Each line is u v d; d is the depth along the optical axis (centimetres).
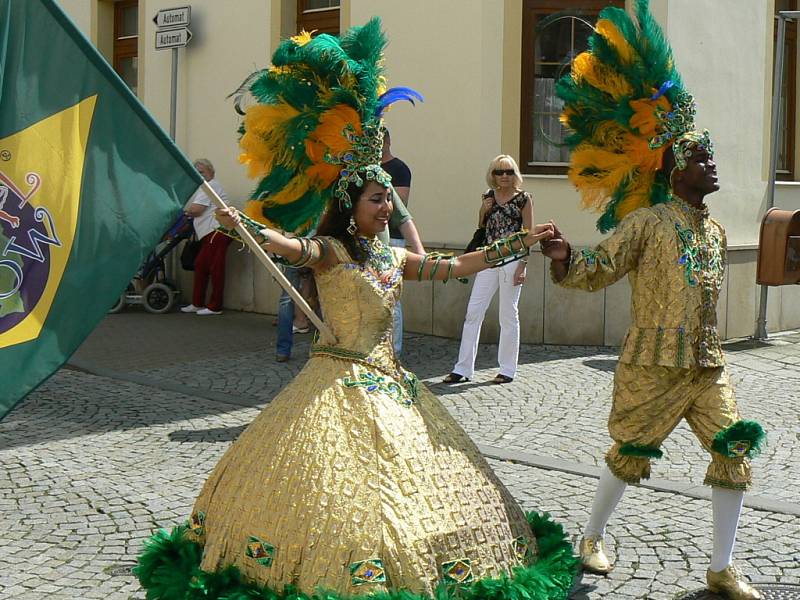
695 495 571
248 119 409
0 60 343
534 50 1059
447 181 1083
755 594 432
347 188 397
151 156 369
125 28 1438
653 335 432
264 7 1228
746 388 873
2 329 346
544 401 811
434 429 384
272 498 361
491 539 368
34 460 647
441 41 1077
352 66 398
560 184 1054
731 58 1128
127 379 902
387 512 352
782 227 989
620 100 448
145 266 1291
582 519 538
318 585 343
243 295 1296
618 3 1050
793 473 623
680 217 435
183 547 382
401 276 408
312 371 390
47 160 354
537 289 1049
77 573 467
